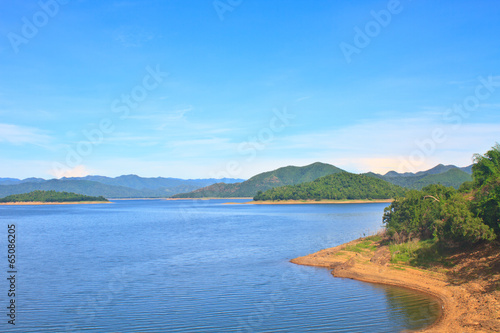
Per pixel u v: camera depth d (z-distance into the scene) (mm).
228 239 60531
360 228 73812
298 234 65312
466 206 29188
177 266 36281
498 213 26375
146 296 25188
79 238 66062
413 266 29656
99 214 166375
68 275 32688
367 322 19188
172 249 49281
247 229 79625
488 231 26109
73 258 42625
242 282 28672
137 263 38531
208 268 34812
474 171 34344
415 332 17609
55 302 24062
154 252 46688
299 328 18594
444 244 30281
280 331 18219
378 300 22922
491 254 25719
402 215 42188
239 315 20844
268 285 27500
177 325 19453
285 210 174000
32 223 109000
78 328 19219
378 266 30750
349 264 32375
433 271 27562
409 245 33688
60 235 72125
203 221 112375
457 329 17438
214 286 27578
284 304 22672
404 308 21219
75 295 25766
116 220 123000
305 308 21797
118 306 22906
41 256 44375
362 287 26141
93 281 30062
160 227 90688
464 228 26891
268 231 73250
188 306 22703
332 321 19406
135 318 20734
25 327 19547
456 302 21359
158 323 19875
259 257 40906
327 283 27641
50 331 18891
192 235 68875
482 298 20578
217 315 20938
